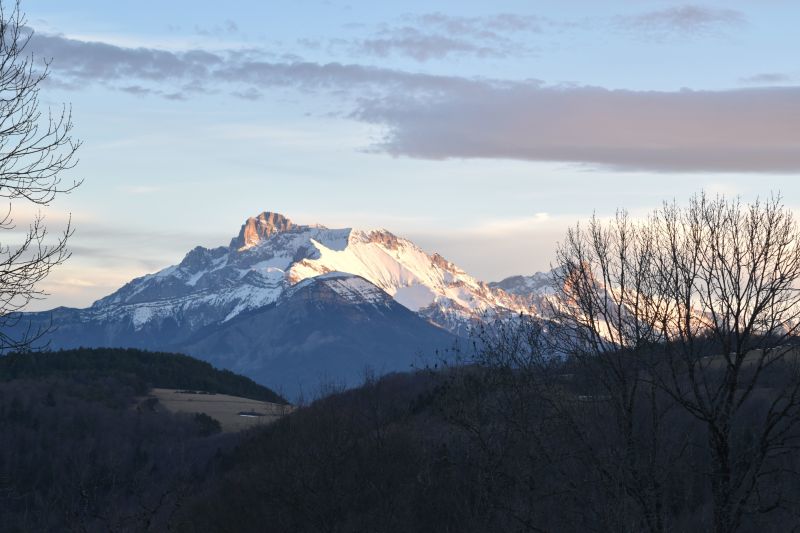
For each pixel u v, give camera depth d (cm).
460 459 5088
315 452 6122
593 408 3459
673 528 3117
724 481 2830
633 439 3083
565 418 3356
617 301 3356
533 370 3866
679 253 3173
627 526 3203
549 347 3669
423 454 5619
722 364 3131
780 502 2897
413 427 6138
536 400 3872
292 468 6091
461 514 4862
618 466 3141
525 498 3988
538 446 3772
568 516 3662
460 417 4378
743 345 2892
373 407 6575
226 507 6719
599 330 3359
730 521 2831
